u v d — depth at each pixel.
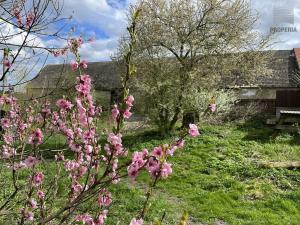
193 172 13.09
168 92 19.00
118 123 2.67
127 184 11.38
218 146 16.45
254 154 15.10
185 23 19.52
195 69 19.08
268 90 26.53
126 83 2.69
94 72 34.97
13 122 4.50
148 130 19.88
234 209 9.79
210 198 10.53
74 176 3.90
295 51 31.23
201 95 18.61
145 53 19.11
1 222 4.00
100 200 3.44
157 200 9.99
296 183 11.84
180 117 19.45
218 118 20.88
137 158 2.57
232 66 19.88
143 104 19.41
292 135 18.11
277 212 9.69
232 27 19.56
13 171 3.73
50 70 32.62
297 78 26.47
